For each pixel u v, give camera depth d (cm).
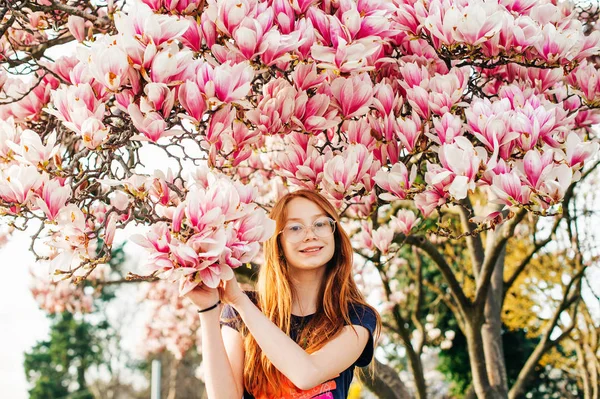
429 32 298
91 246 251
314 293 284
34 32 374
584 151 257
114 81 215
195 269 196
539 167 247
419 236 535
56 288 1172
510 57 283
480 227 282
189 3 252
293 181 288
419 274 864
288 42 250
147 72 221
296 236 276
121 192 261
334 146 304
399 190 274
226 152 277
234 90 226
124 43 214
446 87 275
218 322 238
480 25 260
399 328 698
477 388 639
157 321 1212
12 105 330
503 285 693
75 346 3200
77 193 261
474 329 620
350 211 511
